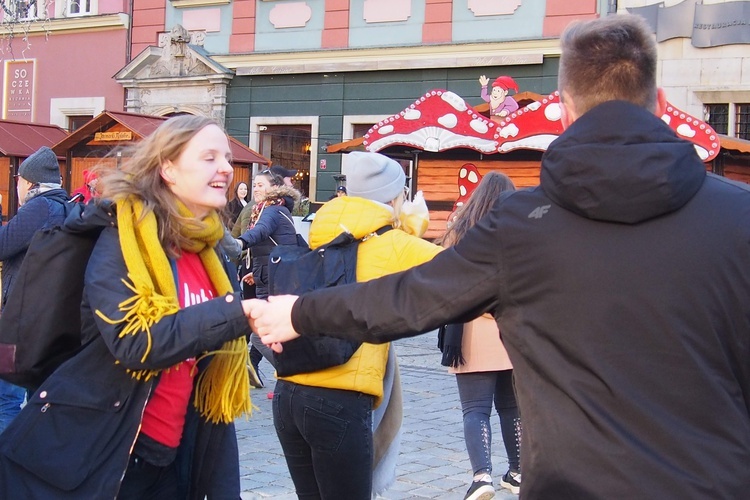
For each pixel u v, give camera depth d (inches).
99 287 100.2
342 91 779.4
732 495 70.4
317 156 790.5
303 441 138.4
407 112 505.4
